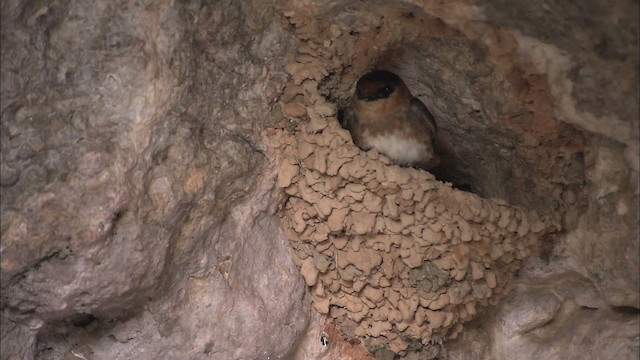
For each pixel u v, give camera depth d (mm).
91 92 4035
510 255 4980
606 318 5051
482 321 5387
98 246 4039
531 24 4297
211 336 4812
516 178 5305
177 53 4234
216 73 4586
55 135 3965
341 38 4930
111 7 4062
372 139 5336
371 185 4863
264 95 4805
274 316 5000
